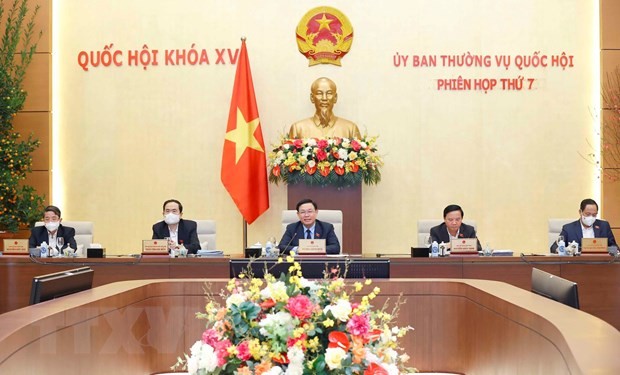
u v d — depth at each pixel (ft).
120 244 30.50
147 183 30.53
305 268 12.37
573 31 30.48
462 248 21.25
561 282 9.50
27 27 30.25
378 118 30.32
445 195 30.40
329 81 29.22
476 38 30.45
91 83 30.60
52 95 30.50
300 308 7.57
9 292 21.12
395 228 30.37
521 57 30.42
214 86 30.50
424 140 30.40
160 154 30.55
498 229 30.40
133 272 20.72
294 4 30.42
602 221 23.93
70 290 10.21
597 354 6.09
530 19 30.45
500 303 9.80
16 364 6.87
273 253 20.90
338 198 27.73
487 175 30.40
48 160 30.19
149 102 30.58
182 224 23.91
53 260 21.02
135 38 30.60
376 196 30.42
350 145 27.37
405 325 12.25
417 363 12.23
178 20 30.58
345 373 7.38
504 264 20.72
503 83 30.42
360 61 30.40
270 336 7.50
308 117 30.22
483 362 10.81
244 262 12.34
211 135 30.50
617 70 30.17
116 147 30.60
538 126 30.40
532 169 30.40
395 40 30.40
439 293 12.30
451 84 30.40
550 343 7.45
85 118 30.58
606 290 20.90
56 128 30.58
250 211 28.84
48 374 7.72
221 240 30.45
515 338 9.02
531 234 30.40
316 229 22.52
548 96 30.45
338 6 30.48
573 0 30.45
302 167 27.30
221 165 29.58
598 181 30.35
